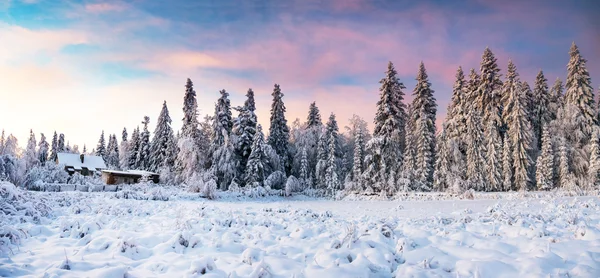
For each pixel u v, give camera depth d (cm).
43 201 1446
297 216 1257
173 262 617
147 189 3328
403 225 966
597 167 3544
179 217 1061
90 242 724
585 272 482
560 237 736
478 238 750
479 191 3656
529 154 3962
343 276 509
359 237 768
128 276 532
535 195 3044
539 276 486
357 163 4138
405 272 527
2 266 561
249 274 527
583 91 4022
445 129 4169
